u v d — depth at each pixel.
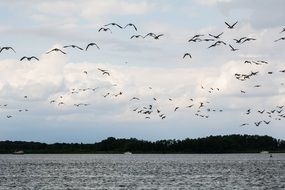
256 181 119.88
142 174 146.88
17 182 119.12
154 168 185.25
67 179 127.75
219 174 145.50
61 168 189.38
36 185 111.50
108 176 138.38
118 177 133.88
